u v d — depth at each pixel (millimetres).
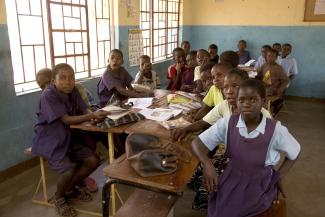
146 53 5164
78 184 2445
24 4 2824
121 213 1507
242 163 1335
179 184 1252
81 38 3604
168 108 2400
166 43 5816
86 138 2354
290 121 4398
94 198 2365
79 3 3498
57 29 3227
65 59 3404
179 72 3768
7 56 2564
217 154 1917
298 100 5781
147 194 1663
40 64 3070
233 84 1687
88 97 2818
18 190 2484
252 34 5938
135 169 1348
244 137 1323
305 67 5641
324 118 4559
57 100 2098
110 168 1401
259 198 1301
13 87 2654
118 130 1897
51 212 2193
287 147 1329
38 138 2172
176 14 6066
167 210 1529
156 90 3242
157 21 5383
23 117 2785
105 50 4125
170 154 1410
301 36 5547
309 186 2584
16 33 2771
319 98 5613
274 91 4168
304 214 2197
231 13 6012
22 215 2152
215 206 1371
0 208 2230
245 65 5164
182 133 1722
